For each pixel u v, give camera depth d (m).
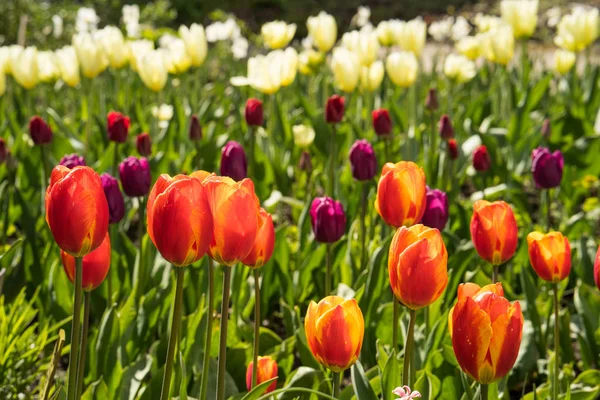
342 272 4.48
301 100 7.54
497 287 2.20
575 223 5.26
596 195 6.91
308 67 7.95
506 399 3.30
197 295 4.21
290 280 4.52
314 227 3.76
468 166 6.45
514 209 6.06
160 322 3.91
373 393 2.58
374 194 4.80
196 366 3.46
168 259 2.09
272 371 2.74
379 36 8.36
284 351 3.73
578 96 8.05
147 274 4.33
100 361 3.42
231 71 11.16
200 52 6.98
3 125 7.16
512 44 7.55
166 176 2.11
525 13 8.36
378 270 3.70
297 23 21.50
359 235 4.88
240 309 4.24
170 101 8.35
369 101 7.12
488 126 7.42
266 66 6.07
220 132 7.15
